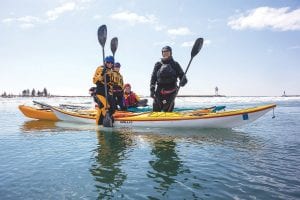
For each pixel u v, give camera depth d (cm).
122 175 365
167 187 323
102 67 822
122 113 839
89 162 426
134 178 353
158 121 754
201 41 782
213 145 543
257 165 404
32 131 748
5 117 1209
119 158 448
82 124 885
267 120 1020
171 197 296
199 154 471
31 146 545
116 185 330
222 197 294
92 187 324
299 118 1096
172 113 783
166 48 799
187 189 316
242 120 688
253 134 670
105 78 802
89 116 895
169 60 810
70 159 444
